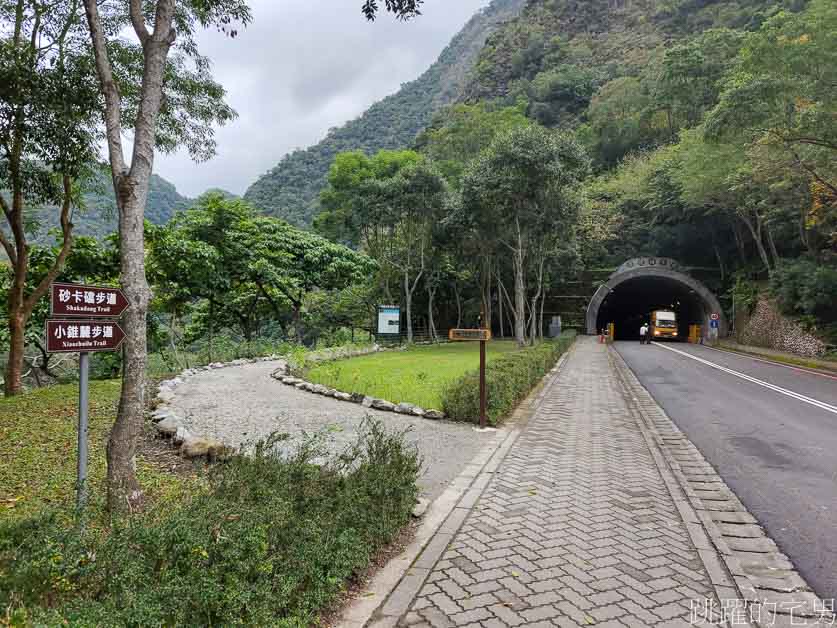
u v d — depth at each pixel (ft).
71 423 24.47
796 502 15.88
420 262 108.47
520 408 31.48
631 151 157.38
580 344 101.60
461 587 10.38
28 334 50.47
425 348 89.51
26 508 12.98
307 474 11.54
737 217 110.32
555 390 39.68
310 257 79.66
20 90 25.88
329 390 35.83
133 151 13.66
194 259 58.13
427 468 18.47
